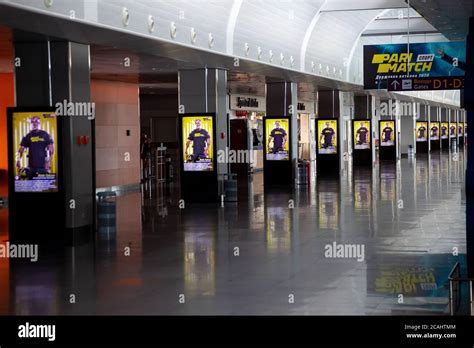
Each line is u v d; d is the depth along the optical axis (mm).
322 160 46688
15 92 19016
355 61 42656
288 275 13789
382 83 31750
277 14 28281
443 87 30938
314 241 17953
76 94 18953
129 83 34438
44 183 18688
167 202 28703
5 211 25094
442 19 17297
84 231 19094
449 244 17125
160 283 13242
